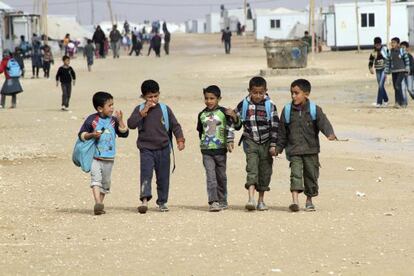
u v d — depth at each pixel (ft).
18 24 579.89
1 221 82.43
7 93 222.69
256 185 87.97
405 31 522.88
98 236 75.05
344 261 64.85
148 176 87.20
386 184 106.32
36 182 107.86
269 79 334.24
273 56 352.28
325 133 85.15
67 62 213.87
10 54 223.51
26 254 68.39
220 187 88.48
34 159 128.88
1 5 517.55
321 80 319.27
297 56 351.05
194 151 137.08
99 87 303.27
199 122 88.74
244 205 91.76
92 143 86.69
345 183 107.34
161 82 327.67
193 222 80.69
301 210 87.61
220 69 399.85
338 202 92.94
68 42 528.63
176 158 128.77
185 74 375.66
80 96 263.49
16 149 139.33
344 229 76.69
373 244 70.64
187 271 62.34
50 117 194.49
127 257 66.90
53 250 69.77
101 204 85.46
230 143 87.40
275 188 103.91
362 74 338.75
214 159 87.97
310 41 447.01
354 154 133.80
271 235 74.18
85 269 63.46
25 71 411.54
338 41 534.37
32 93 279.69
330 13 536.01
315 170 86.69
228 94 267.39
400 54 204.85
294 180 86.33
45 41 479.41
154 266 63.98
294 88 85.81
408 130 164.86
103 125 87.20
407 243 70.90
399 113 194.39
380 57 209.26
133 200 95.76
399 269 62.34
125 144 144.46
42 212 87.56
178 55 542.57
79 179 110.32
